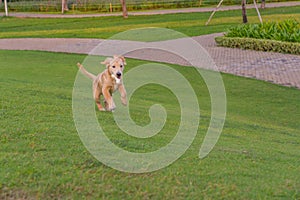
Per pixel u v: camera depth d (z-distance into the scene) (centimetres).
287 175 412
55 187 342
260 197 353
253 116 829
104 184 353
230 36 1761
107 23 2628
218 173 393
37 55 1606
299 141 615
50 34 2248
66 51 1702
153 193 346
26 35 2262
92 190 344
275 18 2500
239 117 780
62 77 1085
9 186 338
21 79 973
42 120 516
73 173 365
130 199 337
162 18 2739
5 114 531
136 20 2695
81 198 334
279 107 921
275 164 449
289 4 3266
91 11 3406
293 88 1105
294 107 924
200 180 373
